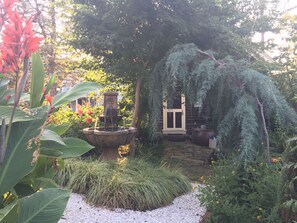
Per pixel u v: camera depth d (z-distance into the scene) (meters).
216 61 4.28
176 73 4.31
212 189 3.60
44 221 1.72
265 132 3.70
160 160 6.52
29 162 1.97
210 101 4.43
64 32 7.47
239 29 6.18
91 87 2.60
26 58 1.75
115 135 5.71
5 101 2.25
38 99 2.31
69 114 6.95
